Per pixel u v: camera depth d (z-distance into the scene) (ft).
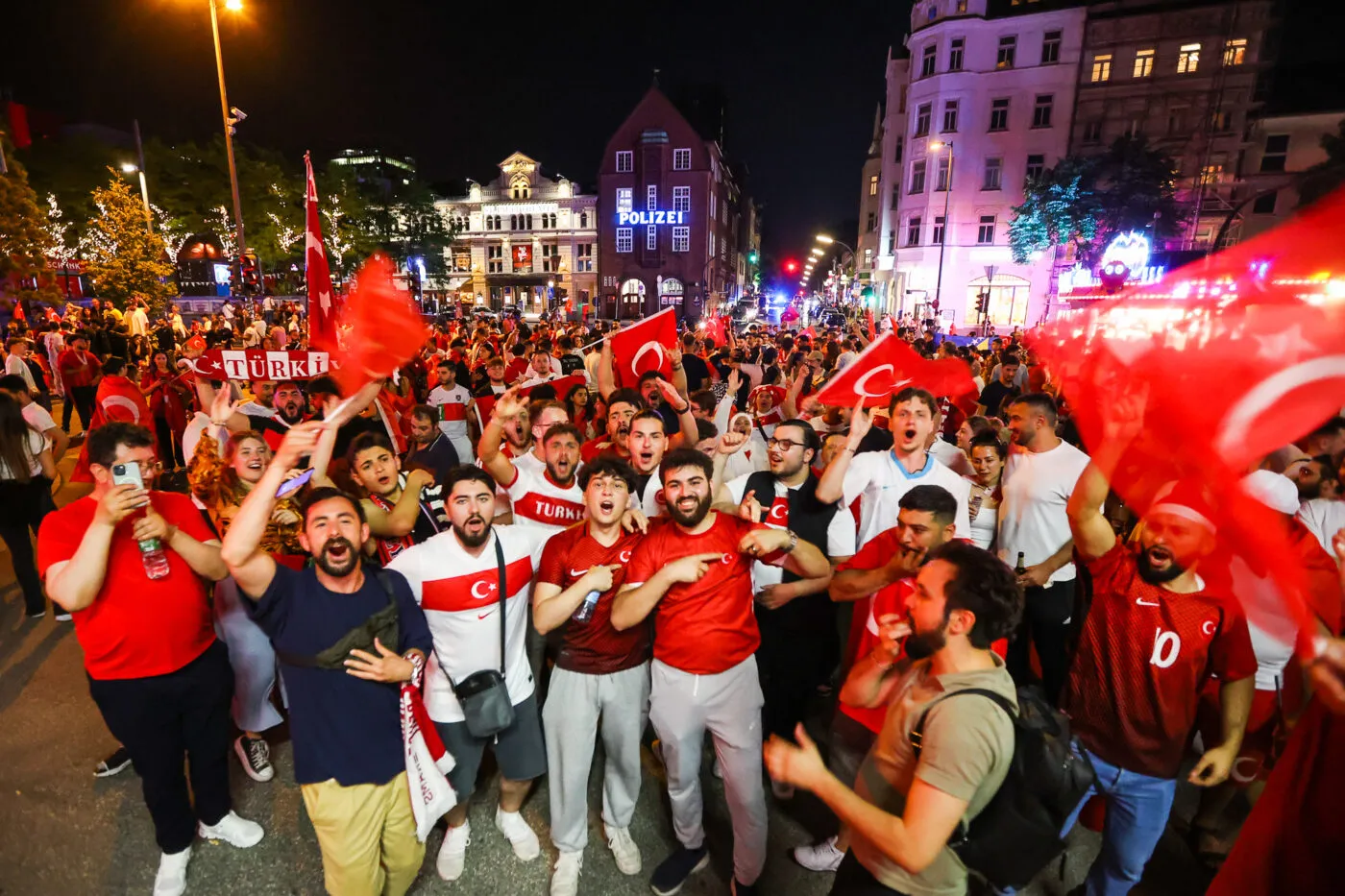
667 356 21.16
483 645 10.45
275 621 8.71
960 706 6.16
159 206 130.93
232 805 11.91
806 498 12.75
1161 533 8.13
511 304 219.61
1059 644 12.92
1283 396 6.54
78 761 12.82
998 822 6.16
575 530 10.81
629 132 189.57
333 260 156.15
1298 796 6.96
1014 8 119.85
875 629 10.41
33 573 17.65
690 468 9.40
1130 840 8.95
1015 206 115.24
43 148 126.52
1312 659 6.63
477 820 11.87
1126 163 99.19
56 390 48.65
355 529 8.75
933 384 16.87
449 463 18.80
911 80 131.23
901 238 134.72
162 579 9.49
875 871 6.87
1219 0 107.86
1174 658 8.34
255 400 21.35
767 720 13.11
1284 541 7.18
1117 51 114.21
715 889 10.53
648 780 12.95
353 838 8.91
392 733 9.13
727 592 9.59
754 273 337.52
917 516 9.82
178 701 9.89
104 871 10.59
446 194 237.66
